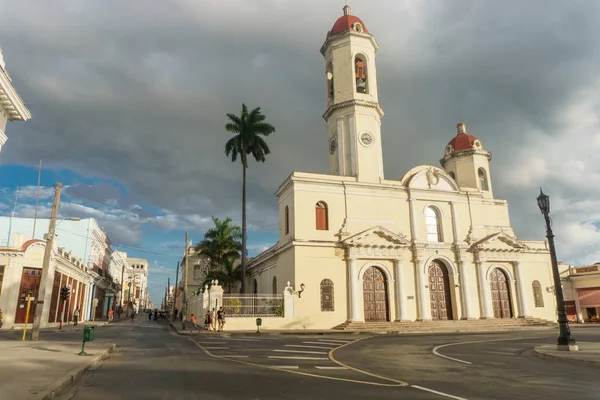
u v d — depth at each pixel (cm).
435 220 3725
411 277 3475
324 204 3428
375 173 3612
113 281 7388
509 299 3722
